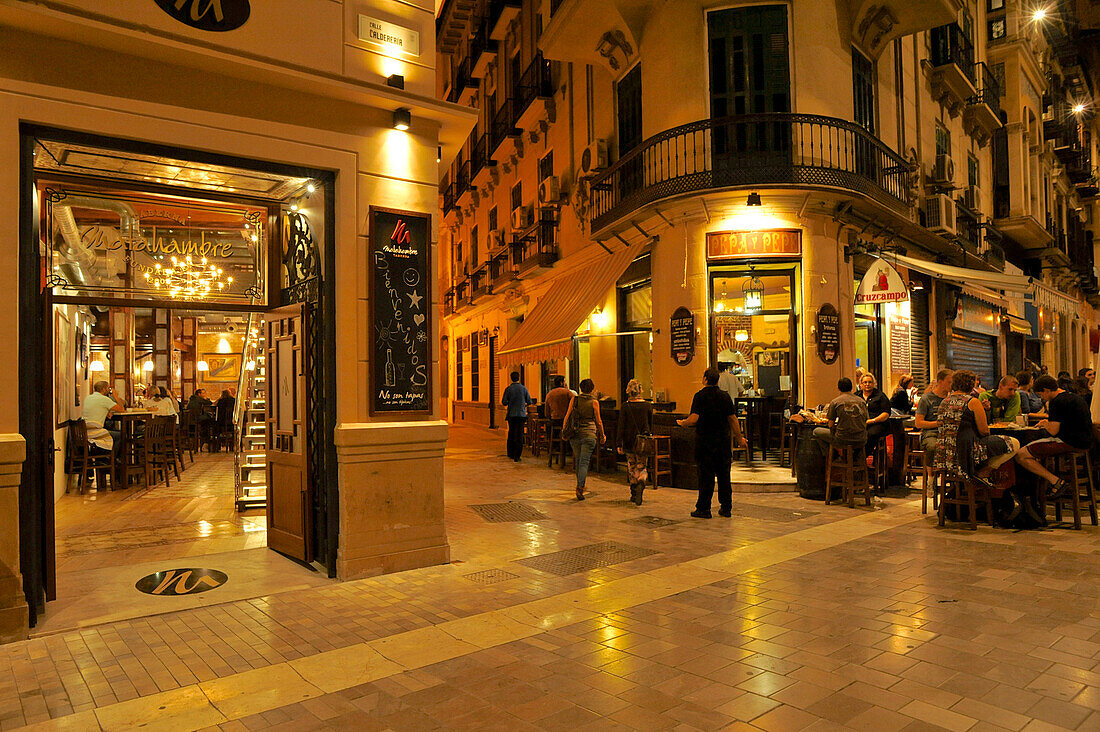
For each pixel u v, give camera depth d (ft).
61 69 15.16
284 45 18.03
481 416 79.82
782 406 38.91
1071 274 91.20
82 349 39.70
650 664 12.36
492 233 70.95
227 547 22.57
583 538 23.21
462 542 22.80
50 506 16.16
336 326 18.95
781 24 38.29
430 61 20.72
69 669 12.57
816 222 37.76
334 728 10.14
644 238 41.78
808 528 24.30
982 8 67.10
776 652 12.78
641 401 30.71
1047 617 14.39
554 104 57.26
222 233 20.99
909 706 10.47
